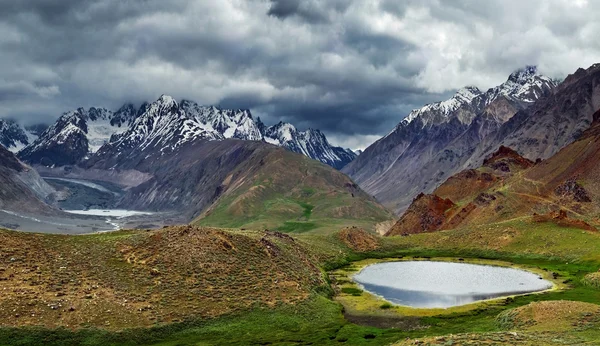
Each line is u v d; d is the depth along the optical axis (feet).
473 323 297.74
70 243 359.87
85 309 278.26
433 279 461.37
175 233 383.45
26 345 245.65
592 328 238.68
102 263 336.90
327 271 509.35
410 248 654.12
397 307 351.05
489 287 419.54
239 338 273.13
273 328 292.40
